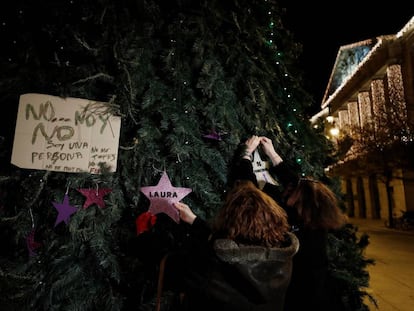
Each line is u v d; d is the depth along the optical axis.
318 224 2.03
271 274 1.48
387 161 18.02
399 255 9.79
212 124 2.37
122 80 2.19
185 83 2.36
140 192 2.25
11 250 2.29
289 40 3.17
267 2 2.95
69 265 2.09
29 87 2.29
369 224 21.56
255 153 2.55
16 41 2.41
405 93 20.89
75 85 2.23
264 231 1.52
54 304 2.06
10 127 2.39
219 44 2.51
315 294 1.93
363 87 27.89
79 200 2.12
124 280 2.12
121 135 2.32
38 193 2.09
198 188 2.26
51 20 2.42
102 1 2.27
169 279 1.63
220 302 1.47
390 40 22.14
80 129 2.17
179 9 2.51
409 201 21.20
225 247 1.46
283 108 2.91
